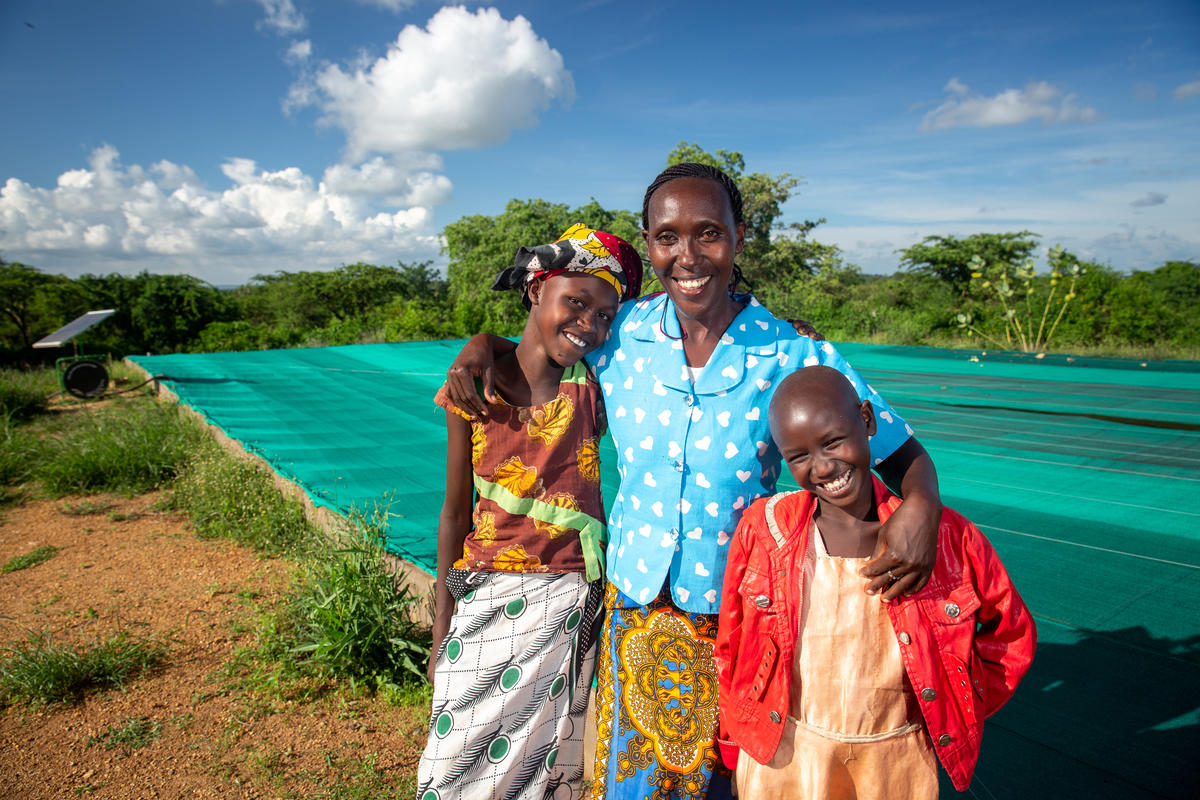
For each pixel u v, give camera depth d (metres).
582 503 1.96
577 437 1.95
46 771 2.95
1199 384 8.82
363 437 7.44
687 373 1.76
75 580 5.05
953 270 29.67
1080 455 5.79
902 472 1.66
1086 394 8.37
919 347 13.26
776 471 1.85
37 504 7.06
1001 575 1.50
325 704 3.39
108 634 4.19
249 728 3.21
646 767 1.75
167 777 2.88
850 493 1.53
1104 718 2.47
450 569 2.05
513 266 1.91
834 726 1.56
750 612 1.65
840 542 1.60
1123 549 3.87
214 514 6.14
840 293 27.27
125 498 7.18
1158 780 2.16
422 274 57.47
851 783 1.57
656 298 1.91
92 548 5.73
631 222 27.27
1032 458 5.73
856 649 1.55
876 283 35.19
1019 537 4.08
